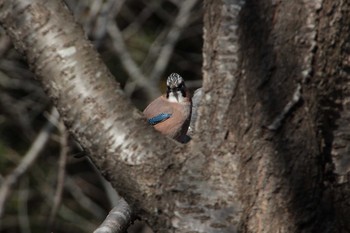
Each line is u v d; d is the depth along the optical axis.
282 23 5.41
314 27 5.39
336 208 5.62
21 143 23.86
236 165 5.46
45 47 5.41
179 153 5.51
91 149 5.51
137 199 5.54
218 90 5.49
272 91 5.43
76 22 5.50
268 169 5.45
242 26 5.44
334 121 5.59
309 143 5.49
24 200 23.22
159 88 23.73
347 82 5.56
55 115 17.84
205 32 5.57
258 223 5.47
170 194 5.48
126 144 5.46
